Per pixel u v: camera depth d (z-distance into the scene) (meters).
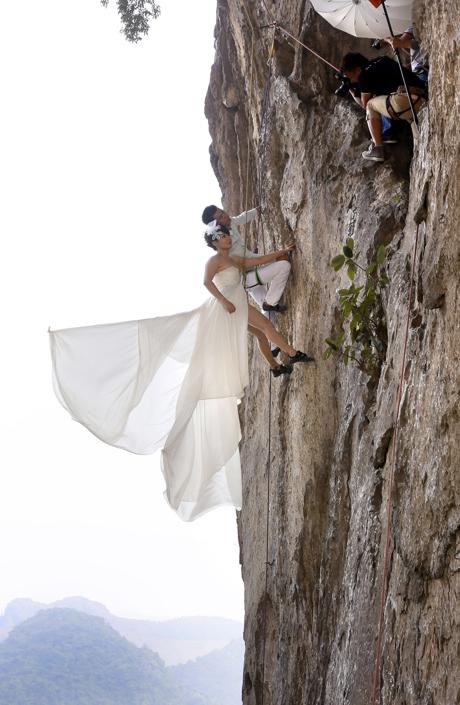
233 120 13.31
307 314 9.08
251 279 9.26
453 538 5.20
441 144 5.65
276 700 9.54
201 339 8.80
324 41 9.51
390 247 7.39
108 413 8.73
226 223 9.11
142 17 12.95
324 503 8.65
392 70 7.95
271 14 10.65
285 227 9.88
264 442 11.06
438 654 5.14
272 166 10.18
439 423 5.45
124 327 8.75
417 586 5.50
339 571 7.85
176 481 8.91
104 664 153.75
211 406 9.05
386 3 7.32
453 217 5.46
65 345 8.70
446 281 5.54
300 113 9.44
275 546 10.13
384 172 8.12
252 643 11.41
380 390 6.83
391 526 6.00
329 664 7.47
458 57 5.36
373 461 6.75
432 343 5.75
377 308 7.34
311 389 8.91
